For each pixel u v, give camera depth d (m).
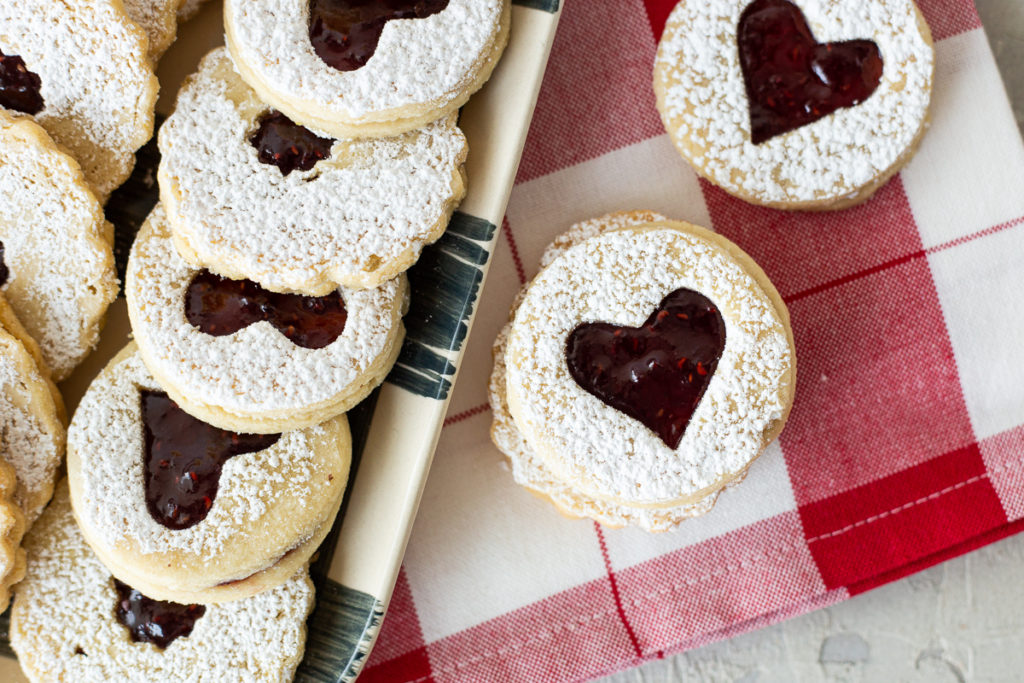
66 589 0.50
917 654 0.53
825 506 0.52
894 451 0.52
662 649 0.52
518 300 0.52
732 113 0.51
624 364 0.49
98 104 0.50
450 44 0.48
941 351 0.52
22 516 0.49
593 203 0.52
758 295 0.49
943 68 0.52
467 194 0.49
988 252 0.52
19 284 0.50
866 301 0.52
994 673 0.53
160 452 0.50
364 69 0.48
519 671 0.52
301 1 0.48
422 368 0.50
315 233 0.48
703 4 0.51
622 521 0.51
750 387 0.49
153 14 0.50
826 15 0.50
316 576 0.50
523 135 0.49
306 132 0.49
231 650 0.50
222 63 0.49
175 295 0.49
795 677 0.53
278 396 0.48
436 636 0.52
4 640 0.50
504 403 0.51
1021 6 0.53
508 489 0.52
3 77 0.50
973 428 0.52
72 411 0.51
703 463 0.49
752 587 0.52
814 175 0.51
